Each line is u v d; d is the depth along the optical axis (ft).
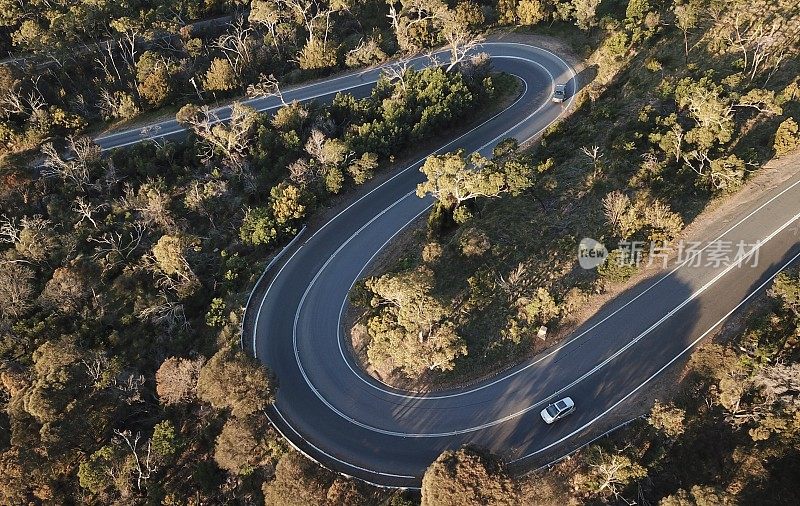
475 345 177.58
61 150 293.43
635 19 299.38
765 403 143.23
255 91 300.20
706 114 201.16
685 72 244.83
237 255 221.87
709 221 194.80
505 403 165.99
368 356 174.81
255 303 211.61
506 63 323.16
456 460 135.85
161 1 367.25
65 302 218.79
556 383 167.22
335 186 245.65
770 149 207.41
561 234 200.85
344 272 219.00
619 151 218.38
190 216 255.50
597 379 166.09
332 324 201.05
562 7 333.42
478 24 352.49
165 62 333.01
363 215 242.58
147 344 205.36
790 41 237.86
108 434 180.24
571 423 158.51
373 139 257.96
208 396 163.43
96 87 325.01
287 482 152.56
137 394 178.60
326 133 276.00
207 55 345.51
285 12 356.59
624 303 180.86
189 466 173.17
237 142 267.18
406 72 294.46
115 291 223.92
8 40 346.95
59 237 244.01
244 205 252.42
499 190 213.05
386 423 168.55
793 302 156.87
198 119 288.51
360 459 161.79
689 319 173.68
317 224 240.73
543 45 332.60
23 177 266.77
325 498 151.64
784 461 136.98
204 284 223.51
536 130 274.77
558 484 146.20
